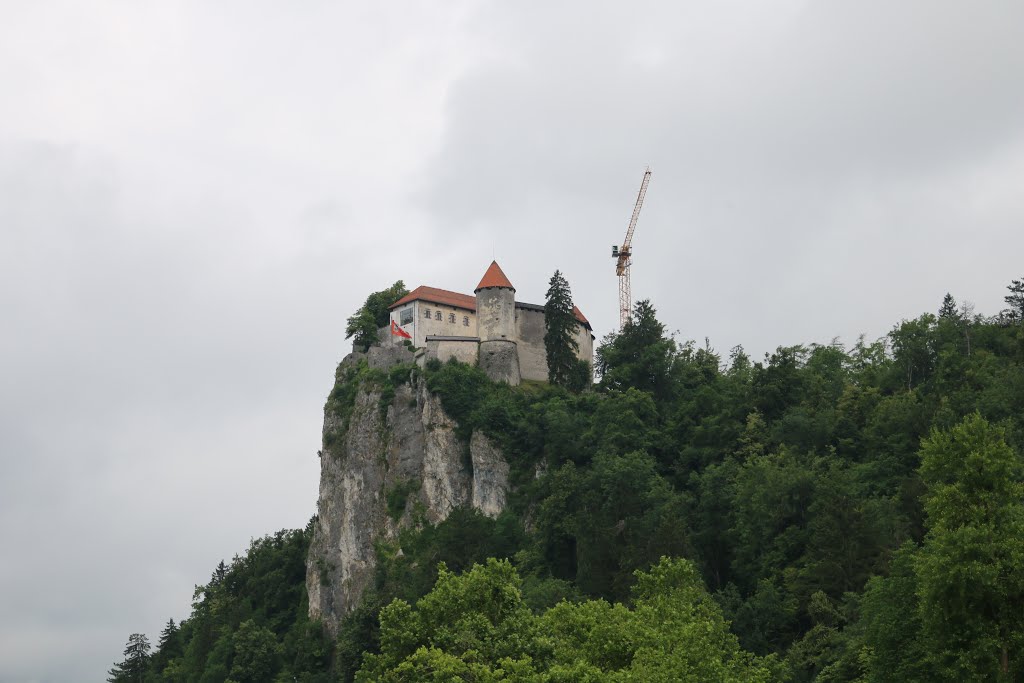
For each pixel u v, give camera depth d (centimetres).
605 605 10562
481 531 18050
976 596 8612
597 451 18688
